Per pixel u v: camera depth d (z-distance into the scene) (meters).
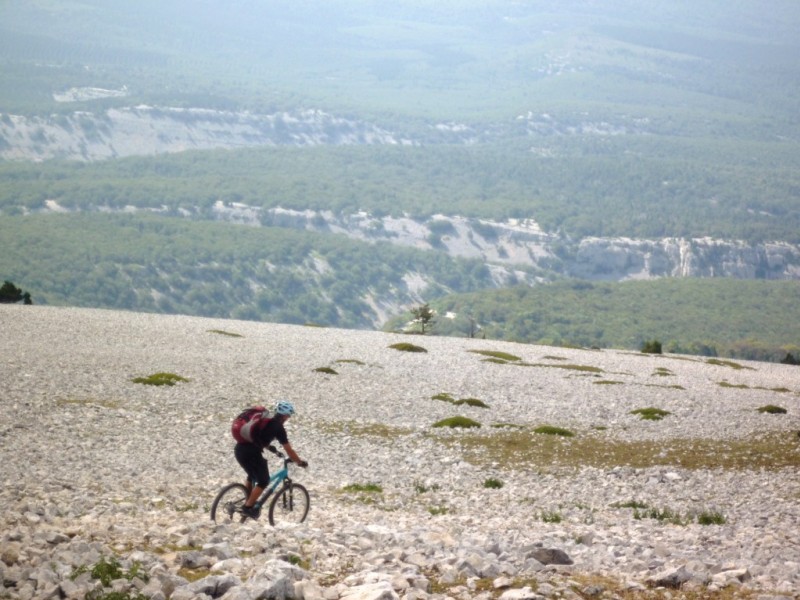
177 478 29.67
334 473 34.38
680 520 28.19
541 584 15.77
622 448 42.56
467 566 17.06
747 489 34.59
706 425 50.44
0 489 24.41
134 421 40.28
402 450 40.16
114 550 16.75
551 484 34.75
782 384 89.88
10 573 14.28
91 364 57.47
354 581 15.57
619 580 16.94
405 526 24.00
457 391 59.69
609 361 97.25
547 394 61.19
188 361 63.44
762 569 18.33
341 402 51.50
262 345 78.94
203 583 14.21
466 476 35.53
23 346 65.06
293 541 18.81
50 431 36.12
